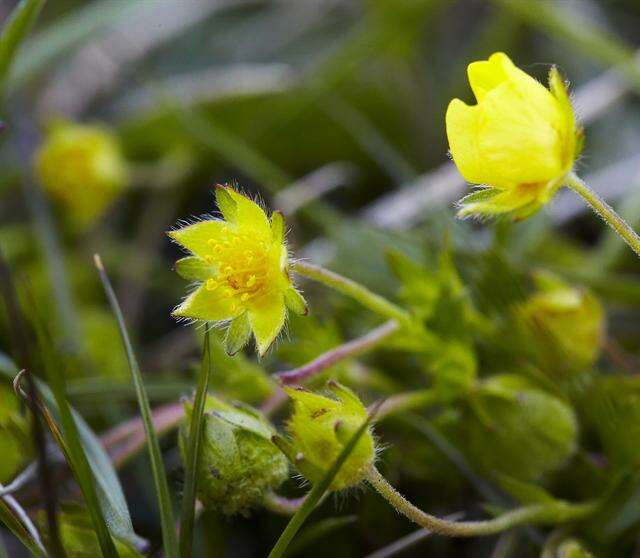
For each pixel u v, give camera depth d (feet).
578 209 0.90
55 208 1.04
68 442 0.70
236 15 1.30
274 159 1.09
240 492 0.71
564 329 0.78
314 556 0.80
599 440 0.79
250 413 0.72
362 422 0.70
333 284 0.76
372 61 1.10
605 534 0.75
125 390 0.80
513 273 0.81
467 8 1.23
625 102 1.03
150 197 1.09
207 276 0.72
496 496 0.77
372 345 0.77
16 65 0.91
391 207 0.90
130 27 1.17
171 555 0.69
